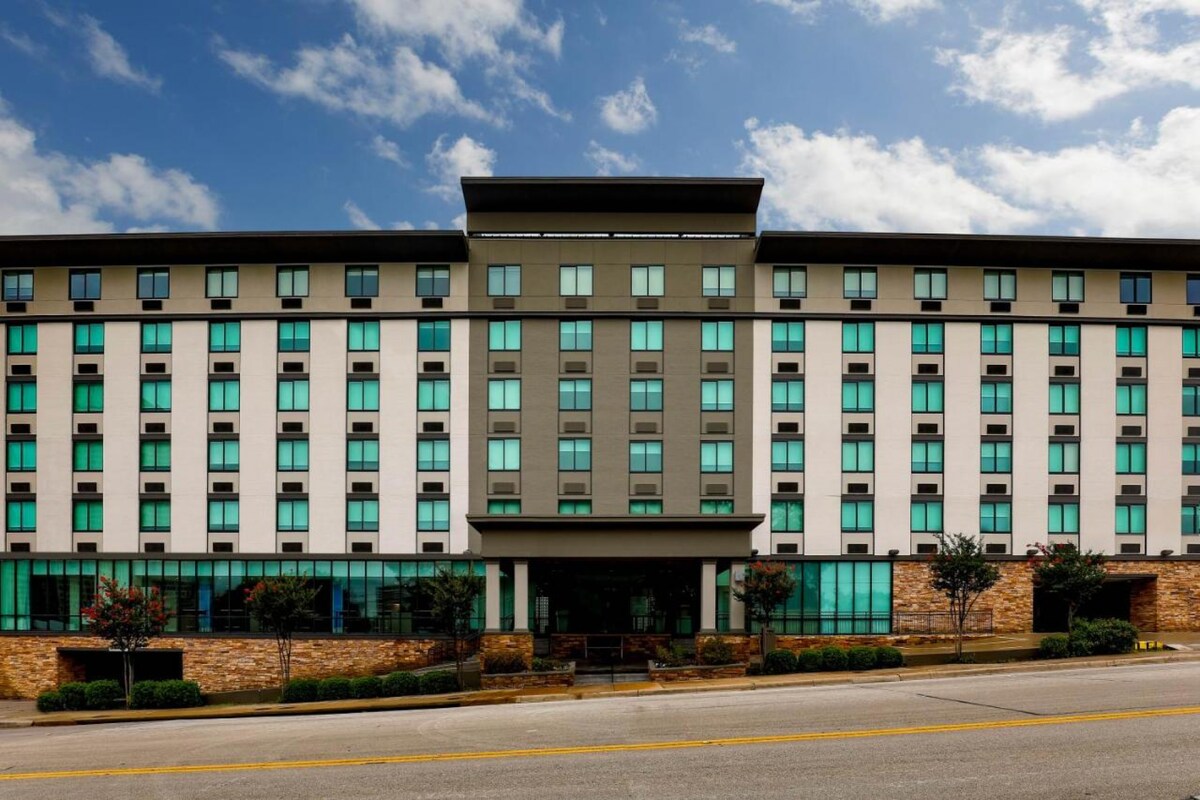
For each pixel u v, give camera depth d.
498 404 32.19
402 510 32.00
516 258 32.53
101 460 32.59
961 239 32.00
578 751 14.26
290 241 32.09
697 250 32.59
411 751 14.81
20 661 31.89
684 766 12.90
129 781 13.27
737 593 28.41
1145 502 32.50
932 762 12.72
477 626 31.67
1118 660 23.80
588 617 32.47
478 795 11.62
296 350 32.53
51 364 32.88
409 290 32.50
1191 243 32.19
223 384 32.56
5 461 32.78
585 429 32.09
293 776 13.13
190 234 32.16
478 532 31.47
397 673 25.47
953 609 29.11
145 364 32.69
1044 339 32.66
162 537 32.22
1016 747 13.57
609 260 32.56
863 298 32.56
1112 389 32.69
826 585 31.86
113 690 27.20
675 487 31.95
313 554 31.97
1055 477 32.38
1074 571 27.34
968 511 32.16
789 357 32.34
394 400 32.34
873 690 20.72
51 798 12.37
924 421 32.34
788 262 32.56
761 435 32.16
